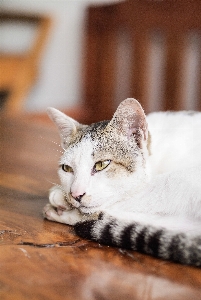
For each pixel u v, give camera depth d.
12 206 1.60
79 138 1.72
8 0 4.53
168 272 1.13
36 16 3.86
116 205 1.59
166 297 1.00
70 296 0.97
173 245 1.20
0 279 1.03
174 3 2.69
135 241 1.25
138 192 1.62
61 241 1.30
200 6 2.63
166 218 1.48
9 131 2.87
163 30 2.73
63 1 4.52
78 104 4.41
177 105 2.74
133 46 2.82
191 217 1.49
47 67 4.70
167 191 1.54
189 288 1.05
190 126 1.86
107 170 1.61
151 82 2.90
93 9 2.98
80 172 1.59
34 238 1.31
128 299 0.98
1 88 3.67
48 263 1.14
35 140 2.65
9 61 3.72
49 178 1.95
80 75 4.57
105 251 1.25
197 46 2.83
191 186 1.51
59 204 1.52
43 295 0.97
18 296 0.96
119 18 2.88
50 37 4.00
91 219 1.45
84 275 1.08
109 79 3.01
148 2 2.76
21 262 1.13
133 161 1.67
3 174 2.01
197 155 1.70
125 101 1.66
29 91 4.27
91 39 3.03
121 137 1.69
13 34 4.58
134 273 1.11
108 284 1.04
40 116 3.64
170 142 1.78
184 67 2.71
